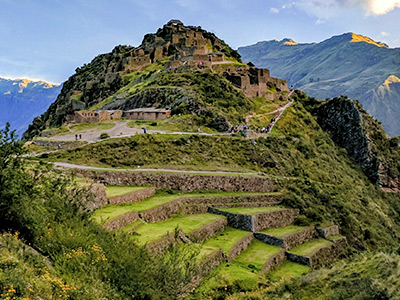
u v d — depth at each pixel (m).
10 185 21.84
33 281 17.34
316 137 108.00
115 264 22.98
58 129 81.94
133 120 89.44
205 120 87.62
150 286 23.02
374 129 121.56
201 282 32.97
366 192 97.50
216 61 127.06
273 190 68.00
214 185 60.50
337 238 59.19
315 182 79.31
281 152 85.00
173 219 46.56
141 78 120.19
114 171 53.00
